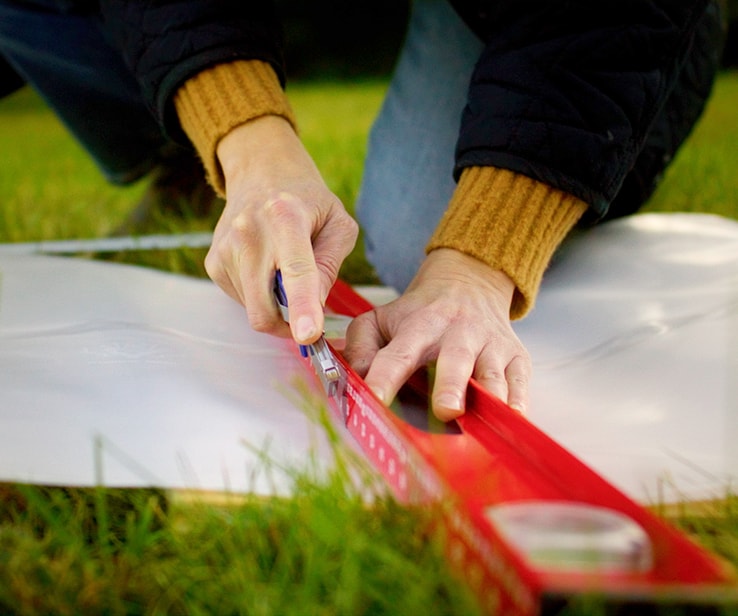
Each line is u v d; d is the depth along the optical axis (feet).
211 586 2.08
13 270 4.53
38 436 2.77
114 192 7.87
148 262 5.29
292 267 2.76
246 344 3.67
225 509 2.40
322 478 2.47
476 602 1.75
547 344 3.73
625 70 3.39
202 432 2.83
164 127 4.00
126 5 3.88
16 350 3.50
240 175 3.40
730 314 3.86
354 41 27.84
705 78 4.48
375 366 2.75
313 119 13.57
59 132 14.92
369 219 5.10
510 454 2.35
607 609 1.60
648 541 1.76
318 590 2.06
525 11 3.50
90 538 2.40
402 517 2.22
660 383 3.35
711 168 7.45
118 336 3.65
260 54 3.77
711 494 2.50
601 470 2.70
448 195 4.65
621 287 4.23
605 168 3.38
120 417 2.93
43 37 5.66
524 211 3.30
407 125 5.09
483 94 3.51
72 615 2.04
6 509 2.49
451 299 3.03
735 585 1.55
